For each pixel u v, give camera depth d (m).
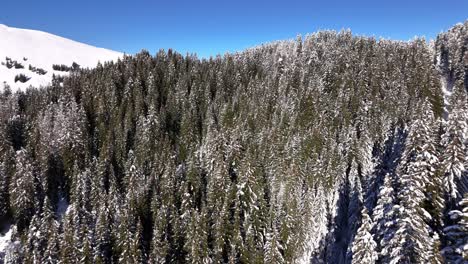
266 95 113.44
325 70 114.75
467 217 24.16
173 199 72.38
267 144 85.25
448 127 36.50
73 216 66.75
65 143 89.81
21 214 71.69
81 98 122.94
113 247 63.28
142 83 134.62
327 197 65.06
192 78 141.12
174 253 63.38
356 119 87.00
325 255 58.97
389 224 28.14
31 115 115.69
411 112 79.62
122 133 99.69
